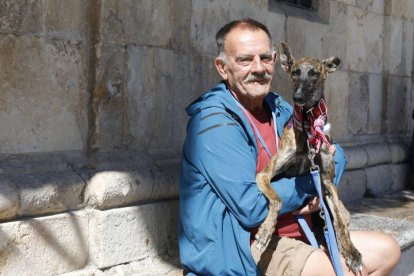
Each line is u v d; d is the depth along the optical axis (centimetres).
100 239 336
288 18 509
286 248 303
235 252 300
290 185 303
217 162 298
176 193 382
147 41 374
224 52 322
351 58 592
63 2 326
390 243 319
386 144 630
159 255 372
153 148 384
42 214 314
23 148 312
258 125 329
